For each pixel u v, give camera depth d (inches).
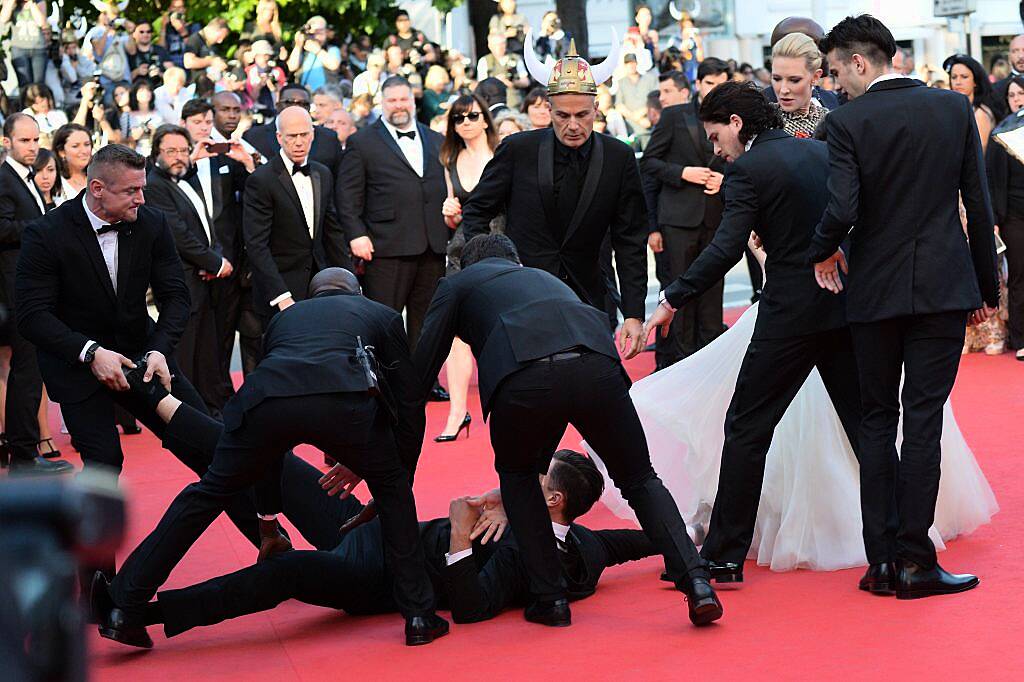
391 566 178.7
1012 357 399.9
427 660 168.6
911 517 179.5
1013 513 225.8
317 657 172.6
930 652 159.2
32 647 40.1
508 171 224.2
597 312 177.2
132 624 172.4
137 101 591.5
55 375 197.8
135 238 202.5
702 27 1069.8
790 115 210.4
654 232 387.9
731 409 193.3
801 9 1077.1
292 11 832.3
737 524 191.9
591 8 1031.6
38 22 631.8
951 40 952.3
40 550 40.3
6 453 314.2
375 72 658.2
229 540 238.2
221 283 354.6
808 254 179.8
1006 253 396.2
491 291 178.4
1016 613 171.6
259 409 168.1
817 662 158.6
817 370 200.8
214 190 352.2
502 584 185.6
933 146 177.8
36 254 197.0
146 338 207.5
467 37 984.3
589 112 216.1
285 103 434.9
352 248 347.9
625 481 177.8
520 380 169.5
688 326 388.5
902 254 178.2
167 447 202.5
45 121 553.6
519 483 179.2
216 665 171.2
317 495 201.9
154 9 858.8
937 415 180.7
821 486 200.8
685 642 169.5
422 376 179.8
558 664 163.9
